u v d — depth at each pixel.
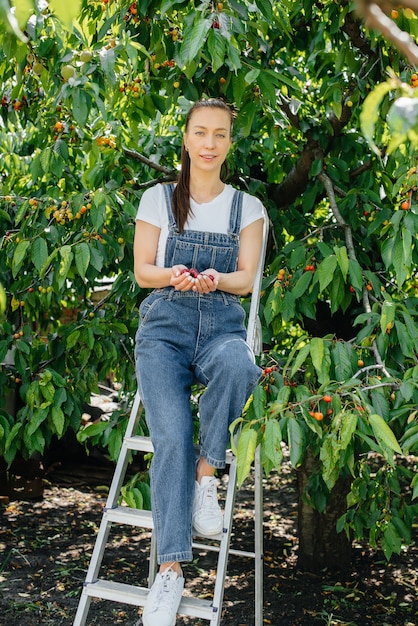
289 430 2.26
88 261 3.03
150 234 2.56
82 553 4.61
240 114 3.15
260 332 2.97
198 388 3.62
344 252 2.85
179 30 3.03
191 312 2.48
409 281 3.64
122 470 2.68
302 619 3.78
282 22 3.19
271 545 4.90
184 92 3.16
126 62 2.91
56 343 3.62
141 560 4.54
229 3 2.69
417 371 2.54
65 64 2.91
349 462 2.49
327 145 3.73
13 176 4.11
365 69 3.39
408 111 0.81
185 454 2.32
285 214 3.97
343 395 2.44
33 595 3.93
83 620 2.45
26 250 3.17
